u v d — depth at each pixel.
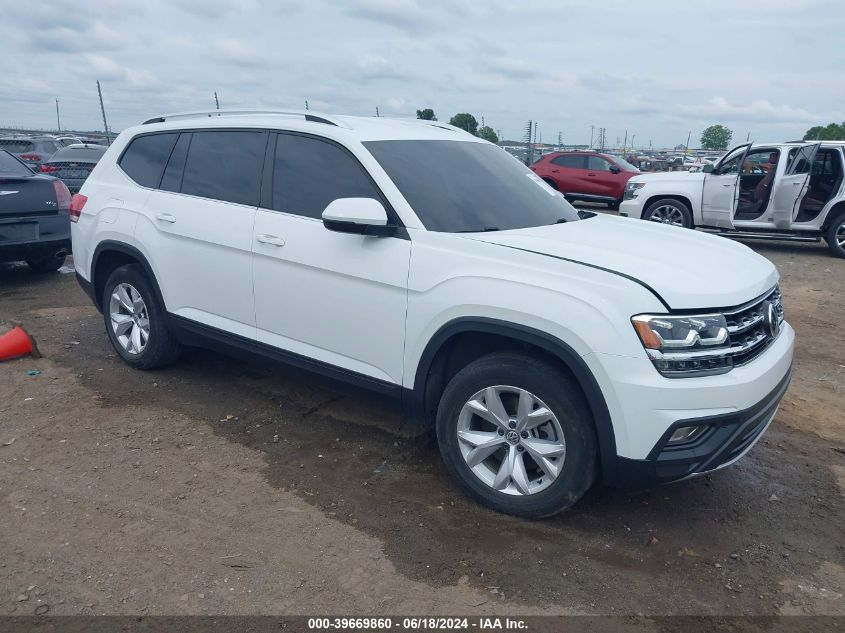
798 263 11.30
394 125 4.52
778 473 4.07
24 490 3.64
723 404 3.04
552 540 3.32
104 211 5.26
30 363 5.48
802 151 11.56
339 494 3.69
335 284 3.90
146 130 5.27
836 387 5.48
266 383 5.20
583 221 4.36
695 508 3.65
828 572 3.15
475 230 3.75
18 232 7.48
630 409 3.03
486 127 20.77
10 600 2.82
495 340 3.55
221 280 4.52
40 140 21.28
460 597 2.91
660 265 3.30
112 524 3.36
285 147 4.34
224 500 3.61
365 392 3.94
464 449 3.56
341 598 2.89
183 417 4.59
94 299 5.57
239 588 2.93
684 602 2.92
